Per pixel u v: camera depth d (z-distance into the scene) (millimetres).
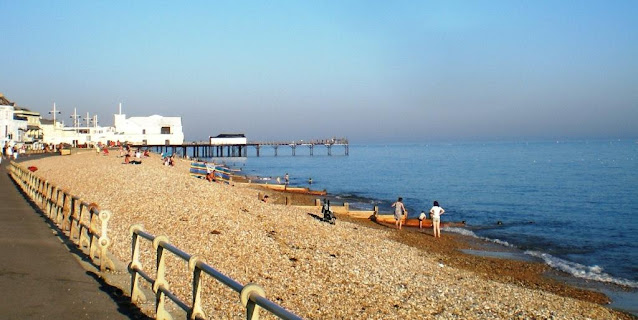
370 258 18547
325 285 13711
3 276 9781
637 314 15508
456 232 31203
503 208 45531
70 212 14812
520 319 12852
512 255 24641
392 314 11898
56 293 8789
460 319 12211
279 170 102375
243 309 9977
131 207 22750
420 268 18500
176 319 7945
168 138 117062
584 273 21172
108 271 10438
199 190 29031
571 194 57844
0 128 76062
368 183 72438
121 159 56344
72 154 67000
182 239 17094
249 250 16344
